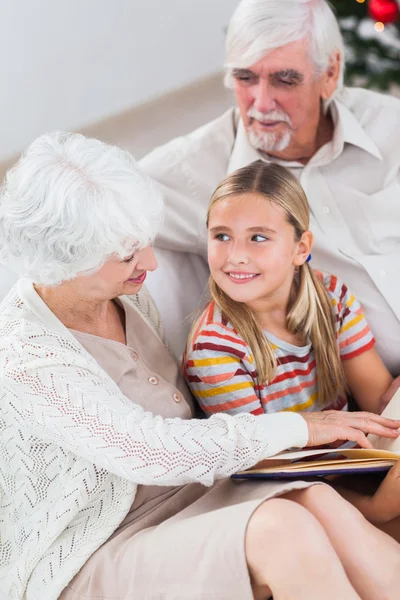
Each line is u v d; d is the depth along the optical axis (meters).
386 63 2.64
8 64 3.33
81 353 1.39
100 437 1.31
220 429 1.37
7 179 1.35
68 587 1.39
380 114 1.97
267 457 1.39
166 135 3.35
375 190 1.95
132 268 1.37
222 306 1.63
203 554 1.27
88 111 3.60
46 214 1.27
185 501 1.49
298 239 1.63
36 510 1.40
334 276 1.78
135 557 1.34
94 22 3.50
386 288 1.88
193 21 3.78
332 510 1.32
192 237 1.88
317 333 1.69
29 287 1.41
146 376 1.50
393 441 1.53
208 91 3.72
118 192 1.29
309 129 1.86
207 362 1.60
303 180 1.91
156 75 3.75
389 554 1.29
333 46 1.80
